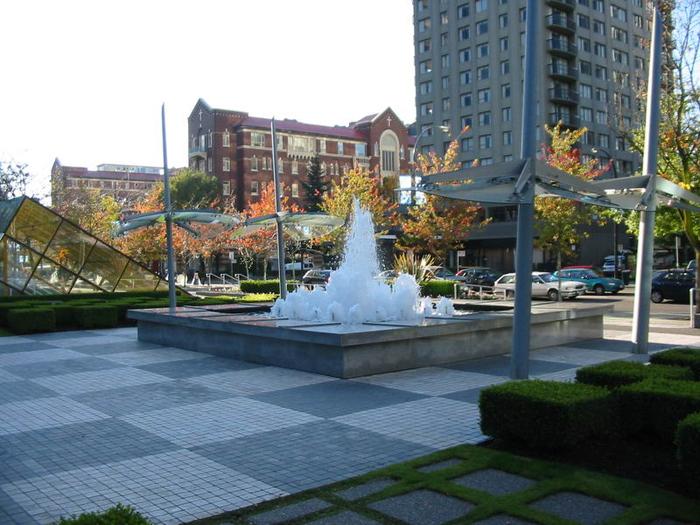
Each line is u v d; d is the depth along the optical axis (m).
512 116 61.91
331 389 9.26
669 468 5.38
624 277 46.38
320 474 5.53
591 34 64.88
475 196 8.87
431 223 37.47
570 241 34.94
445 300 14.52
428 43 69.12
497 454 5.82
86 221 46.91
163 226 44.34
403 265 29.70
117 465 5.93
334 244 44.25
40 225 23.84
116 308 19.44
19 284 23.00
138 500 5.01
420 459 5.75
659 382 6.23
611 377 6.80
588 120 64.50
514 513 4.43
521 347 9.24
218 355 12.93
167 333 14.66
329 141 85.12
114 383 10.12
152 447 6.51
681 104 16.91
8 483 5.47
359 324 11.73
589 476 5.14
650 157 11.88
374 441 6.54
